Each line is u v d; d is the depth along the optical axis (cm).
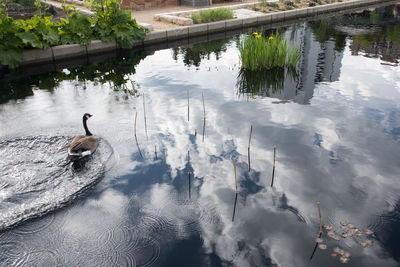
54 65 1059
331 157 520
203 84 875
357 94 793
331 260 334
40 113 685
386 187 447
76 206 412
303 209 407
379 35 1459
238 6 1945
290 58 1034
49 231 372
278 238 362
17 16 1454
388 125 629
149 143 564
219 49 1267
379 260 333
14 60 975
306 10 1959
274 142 568
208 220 390
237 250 347
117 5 1202
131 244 356
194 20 1511
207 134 598
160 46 1316
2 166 485
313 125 630
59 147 543
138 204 418
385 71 971
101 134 591
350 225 380
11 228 374
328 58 1116
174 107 720
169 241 360
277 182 461
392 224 381
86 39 1135
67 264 331
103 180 464
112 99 767
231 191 443
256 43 1009
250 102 750
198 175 479
